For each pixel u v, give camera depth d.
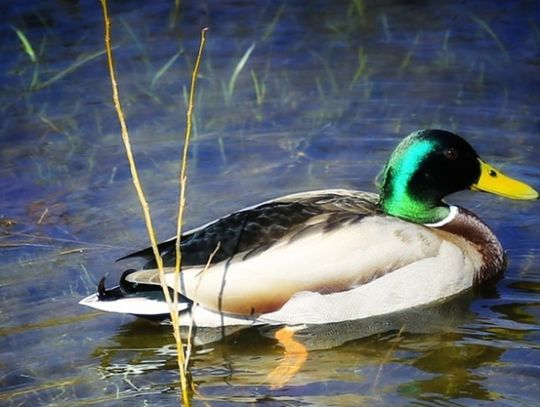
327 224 11.27
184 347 10.98
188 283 10.89
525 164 14.02
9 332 11.15
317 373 10.46
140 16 18.75
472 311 11.44
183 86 16.56
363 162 14.36
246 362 10.70
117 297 10.95
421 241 11.44
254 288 10.99
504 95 15.80
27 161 14.74
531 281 11.91
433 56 17.02
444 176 11.91
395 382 10.23
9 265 12.38
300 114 15.61
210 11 18.91
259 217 11.27
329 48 17.48
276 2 19.14
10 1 19.20
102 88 16.62
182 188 9.73
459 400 9.87
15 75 17.08
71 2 19.16
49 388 10.27
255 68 16.97
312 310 11.13
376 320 11.33
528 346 10.75
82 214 13.41
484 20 18.03
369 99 15.91
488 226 12.21
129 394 10.17
